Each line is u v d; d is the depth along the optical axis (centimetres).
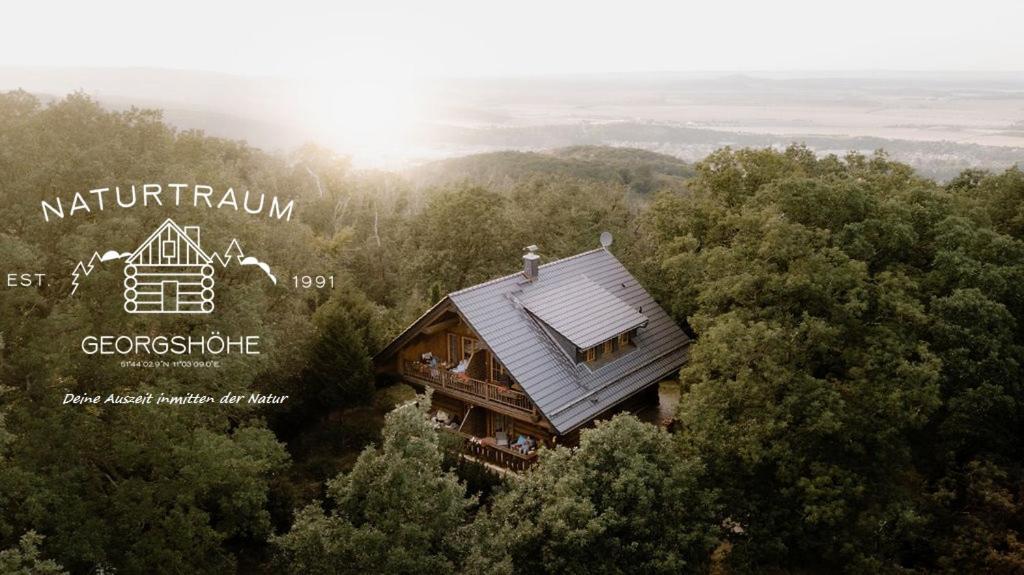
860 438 2212
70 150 2275
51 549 1784
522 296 2972
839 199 2572
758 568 2220
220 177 2753
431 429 1748
